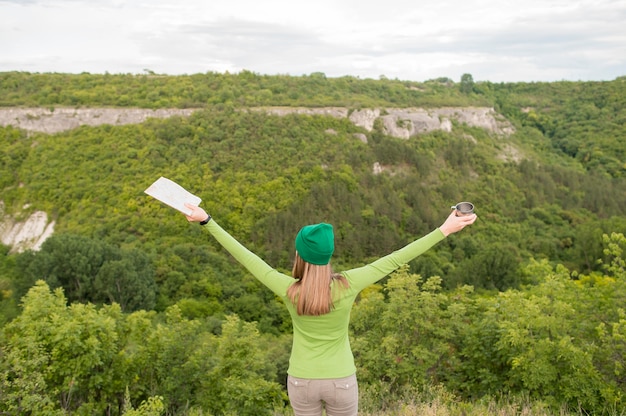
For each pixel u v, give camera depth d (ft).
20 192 239.71
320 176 247.91
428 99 378.94
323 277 9.19
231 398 36.96
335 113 303.68
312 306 9.16
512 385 34.24
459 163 303.48
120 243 188.03
